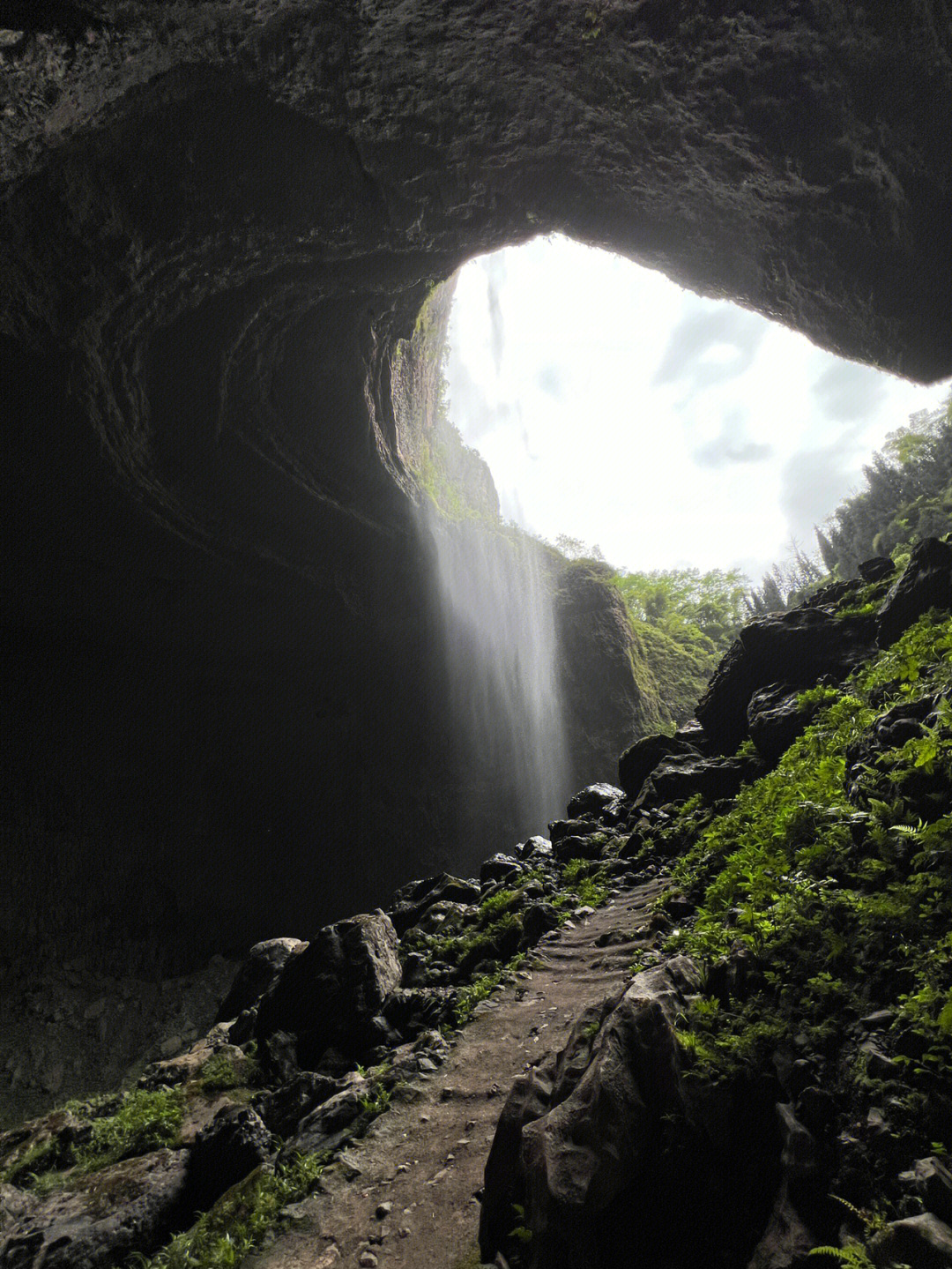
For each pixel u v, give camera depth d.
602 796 12.62
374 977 7.50
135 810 23.36
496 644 27.83
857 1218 3.10
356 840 26.33
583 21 9.55
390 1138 5.24
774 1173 3.54
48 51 9.53
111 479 17.70
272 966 10.34
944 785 4.83
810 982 4.13
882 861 4.68
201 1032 21.73
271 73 10.84
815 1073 3.73
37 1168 6.52
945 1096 3.26
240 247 14.14
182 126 11.86
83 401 15.80
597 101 10.84
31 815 21.64
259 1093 6.66
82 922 21.81
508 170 12.53
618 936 7.13
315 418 18.92
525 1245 3.71
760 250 12.42
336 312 17.08
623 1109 3.71
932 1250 2.75
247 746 25.05
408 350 23.84
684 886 7.28
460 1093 5.51
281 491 19.88
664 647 36.25
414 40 10.09
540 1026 6.02
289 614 23.11
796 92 9.82
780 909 4.83
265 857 25.34
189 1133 6.29
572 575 32.56
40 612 21.34
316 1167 5.09
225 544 20.44
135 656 22.94
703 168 11.34
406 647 25.67
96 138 11.80
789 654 10.43
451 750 27.45
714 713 11.38
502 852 27.77
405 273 15.35
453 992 7.22
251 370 17.27
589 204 12.93
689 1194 3.57
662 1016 4.04
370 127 11.85
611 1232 3.53
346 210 13.38
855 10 8.74
